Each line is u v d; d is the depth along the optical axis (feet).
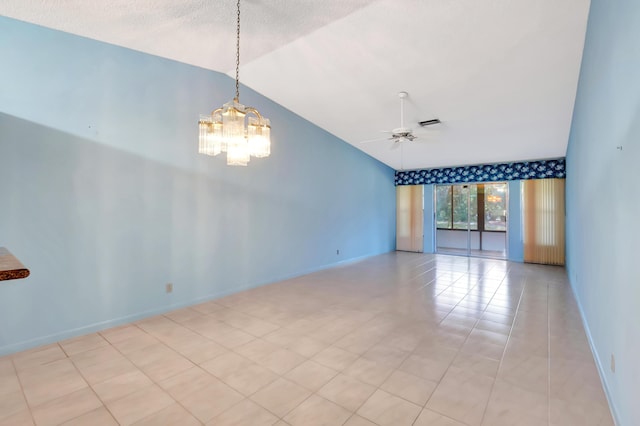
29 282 9.53
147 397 7.22
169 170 12.84
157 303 12.53
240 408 6.84
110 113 11.13
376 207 28.25
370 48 12.09
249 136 8.49
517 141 20.51
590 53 9.53
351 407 6.87
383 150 25.36
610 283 7.16
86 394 7.32
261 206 16.90
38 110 9.62
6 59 9.07
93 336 10.50
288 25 10.59
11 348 9.24
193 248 13.73
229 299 14.66
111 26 9.95
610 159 7.08
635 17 5.11
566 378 8.00
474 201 30.89
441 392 7.41
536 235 24.16
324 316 12.51
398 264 23.81
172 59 12.85
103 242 11.03
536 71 12.60
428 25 10.52
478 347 9.77
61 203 10.09
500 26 10.28
